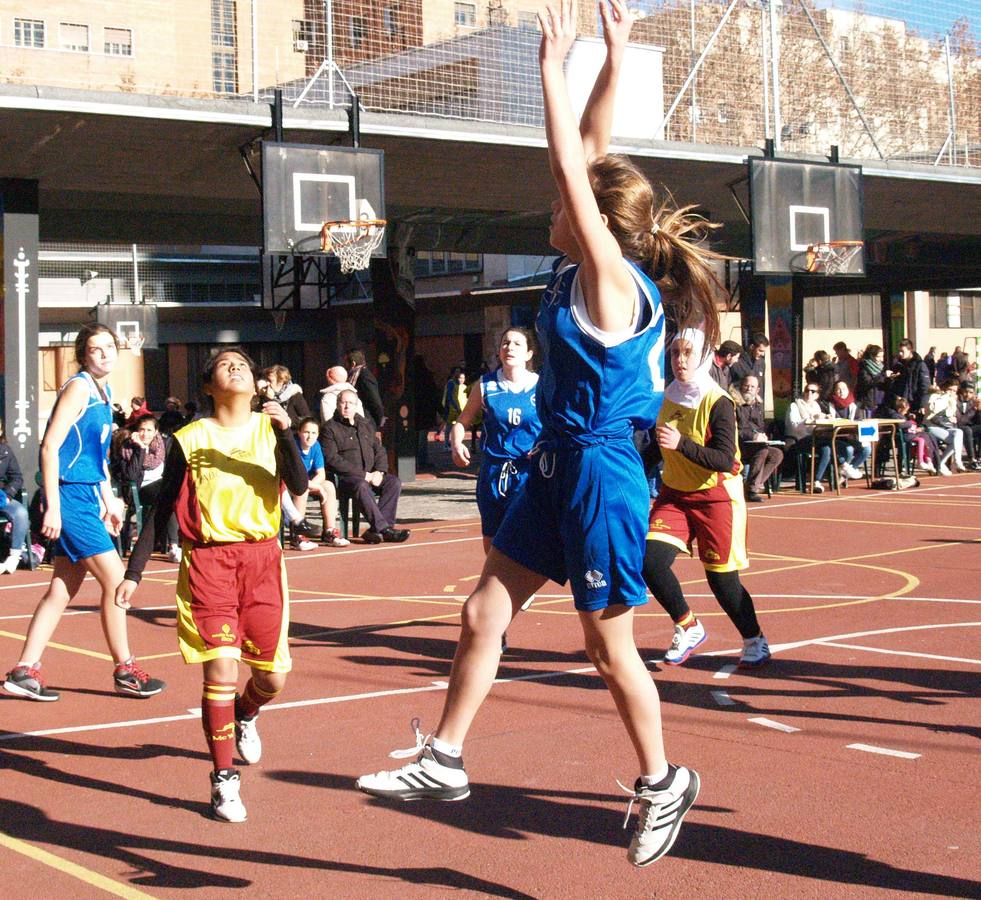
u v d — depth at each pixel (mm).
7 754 5953
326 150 15047
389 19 16906
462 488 21812
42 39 17984
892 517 15812
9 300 14164
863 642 8195
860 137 21641
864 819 4801
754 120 20203
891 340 32844
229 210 19219
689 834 4680
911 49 22047
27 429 14125
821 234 18984
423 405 28328
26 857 4598
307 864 4477
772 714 6430
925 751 5715
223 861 4523
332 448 14609
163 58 16359
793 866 4336
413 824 4875
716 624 8984
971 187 21281
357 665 7867
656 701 3949
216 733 4980
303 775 5535
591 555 3781
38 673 6988
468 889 4211
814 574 11359
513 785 5328
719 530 7316
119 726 6461
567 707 6656
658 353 3844
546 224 22453
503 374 7660
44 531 6617
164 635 9195
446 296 35625
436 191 18812
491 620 3859
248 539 5168
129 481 14094
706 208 21516
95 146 14812
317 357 43781
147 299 39281
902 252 26844
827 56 21016
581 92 18359
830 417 20328
